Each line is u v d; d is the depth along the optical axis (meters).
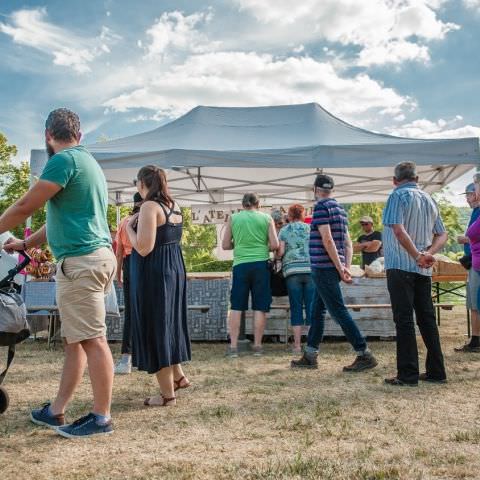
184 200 15.12
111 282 3.56
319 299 5.80
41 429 3.56
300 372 5.54
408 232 4.83
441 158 8.33
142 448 3.17
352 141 9.12
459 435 3.29
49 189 3.24
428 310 4.94
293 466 2.76
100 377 3.44
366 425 3.58
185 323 4.22
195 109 10.84
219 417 3.81
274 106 10.98
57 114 3.49
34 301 7.33
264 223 6.75
